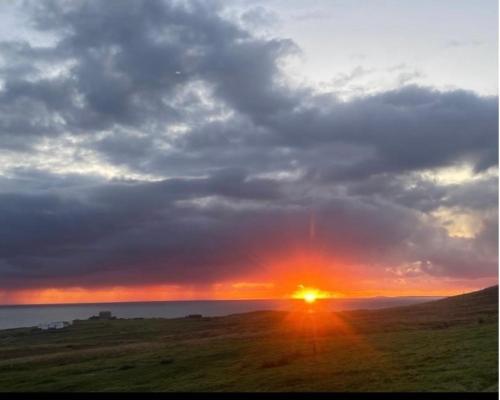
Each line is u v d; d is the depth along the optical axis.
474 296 133.50
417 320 100.56
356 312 136.00
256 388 48.50
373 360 54.94
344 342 72.81
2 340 140.25
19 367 77.50
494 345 55.50
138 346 93.94
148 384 56.53
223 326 136.38
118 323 170.75
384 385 43.38
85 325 167.62
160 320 171.62
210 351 76.44
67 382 61.81
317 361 58.84
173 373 61.72
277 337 88.12
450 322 90.38
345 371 50.97
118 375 63.38
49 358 85.06
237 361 65.62
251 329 116.88
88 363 75.62
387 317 113.56
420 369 47.62
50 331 157.88
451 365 47.59
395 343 66.25
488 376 42.19
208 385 52.16
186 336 115.00
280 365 59.38
